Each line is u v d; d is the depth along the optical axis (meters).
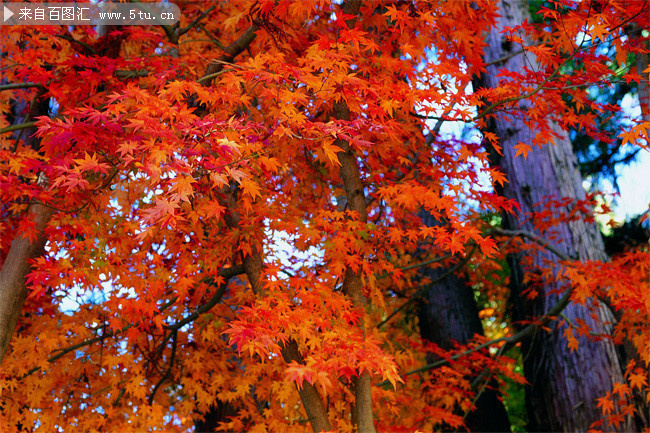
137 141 2.98
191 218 4.04
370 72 3.94
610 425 6.04
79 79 4.38
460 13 4.35
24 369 4.44
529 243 7.32
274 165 3.27
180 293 3.97
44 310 5.05
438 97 3.66
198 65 4.88
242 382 4.89
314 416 3.59
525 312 7.63
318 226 4.05
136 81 4.69
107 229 3.89
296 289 3.51
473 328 9.09
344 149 4.14
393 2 4.25
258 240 3.87
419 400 6.34
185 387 5.01
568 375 6.91
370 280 3.89
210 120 3.05
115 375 4.90
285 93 3.28
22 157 4.10
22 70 4.17
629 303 4.59
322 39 3.35
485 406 8.34
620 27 3.76
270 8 3.76
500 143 7.74
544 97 4.23
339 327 3.39
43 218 4.27
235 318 5.10
